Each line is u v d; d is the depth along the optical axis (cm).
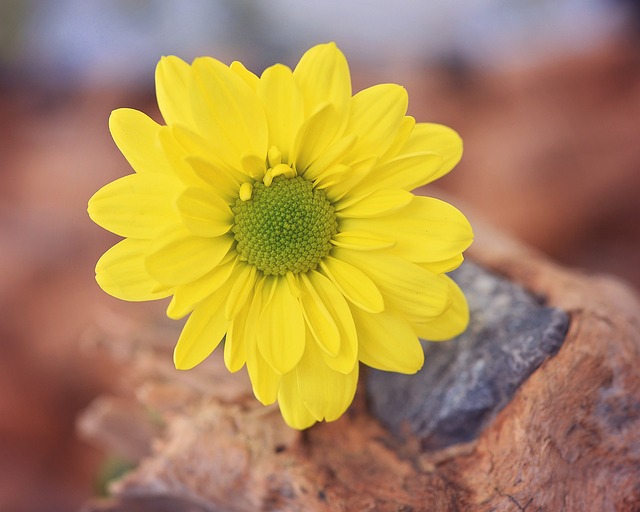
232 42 38
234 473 15
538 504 14
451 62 37
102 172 34
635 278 30
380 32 38
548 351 15
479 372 15
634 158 31
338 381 14
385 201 14
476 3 38
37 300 30
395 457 15
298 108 14
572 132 33
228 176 14
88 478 28
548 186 32
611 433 15
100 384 28
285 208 14
